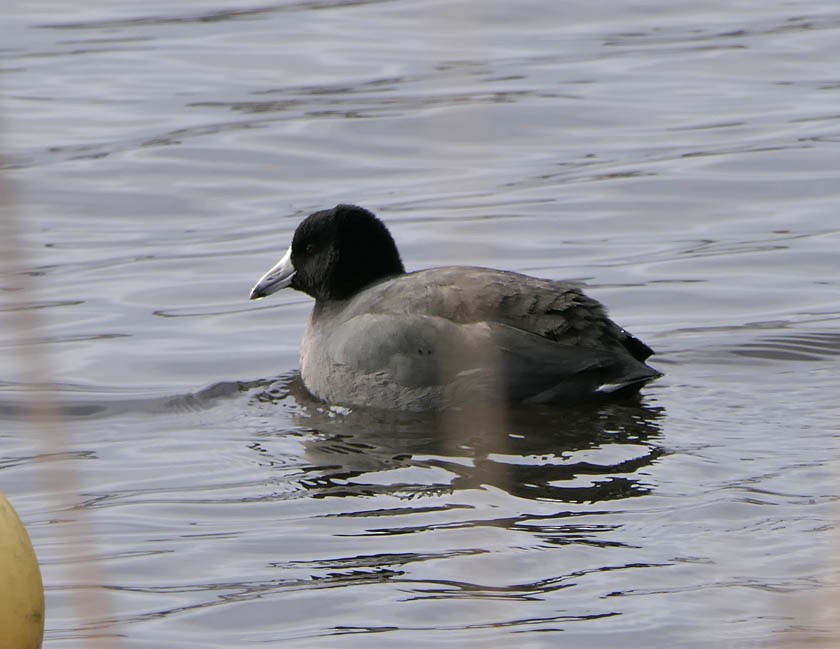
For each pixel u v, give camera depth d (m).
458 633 8.76
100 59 25.66
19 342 15.03
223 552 10.23
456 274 13.91
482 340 13.23
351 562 9.94
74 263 18.20
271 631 8.95
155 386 14.54
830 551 9.62
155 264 18.19
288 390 14.43
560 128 22.41
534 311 13.35
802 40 25.88
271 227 19.33
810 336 14.97
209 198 20.36
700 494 10.86
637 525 10.30
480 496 11.12
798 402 13.12
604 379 13.11
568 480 11.35
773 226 18.80
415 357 13.49
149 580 9.82
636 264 17.72
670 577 9.36
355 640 8.73
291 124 22.69
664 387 13.69
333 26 27.23
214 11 28.36
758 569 9.41
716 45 25.81
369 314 13.98
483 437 12.48
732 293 16.62
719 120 22.52
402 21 27.42
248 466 12.16
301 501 11.22
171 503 11.29
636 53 25.53
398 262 15.23
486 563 9.75
